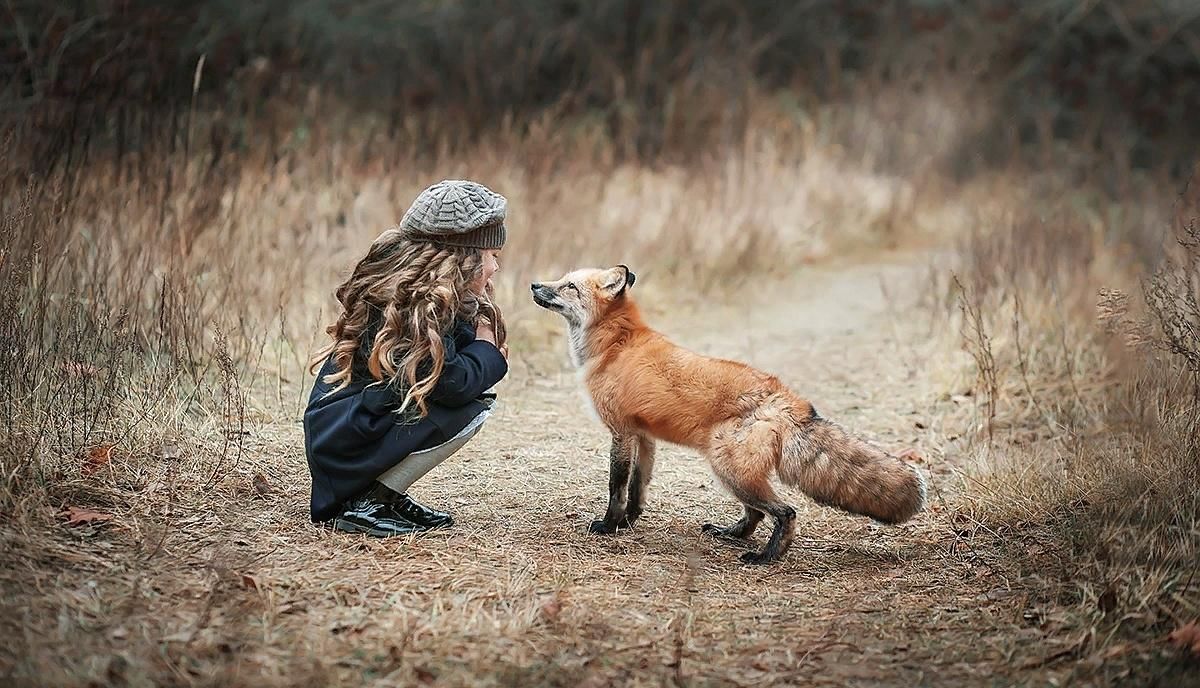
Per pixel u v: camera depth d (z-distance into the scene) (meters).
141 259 8.19
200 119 10.99
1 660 3.88
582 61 17.88
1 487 5.13
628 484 6.59
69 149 8.78
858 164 17.73
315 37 16.05
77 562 4.73
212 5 13.57
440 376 5.41
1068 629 4.59
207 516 5.48
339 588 4.75
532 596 4.79
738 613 4.79
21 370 6.01
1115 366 8.17
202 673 3.98
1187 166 17.45
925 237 15.47
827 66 20.59
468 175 11.91
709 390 5.52
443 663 4.16
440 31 17.16
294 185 11.23
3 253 6.18
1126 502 5.55
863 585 5.19
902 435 7.79
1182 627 4.39
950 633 4.61
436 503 6.14
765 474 5.40
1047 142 18.45
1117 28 20.89
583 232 11.62
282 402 7.31
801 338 10.49
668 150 16.14
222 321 7.90
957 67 20.83
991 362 8.02
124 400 6.38
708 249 12.41
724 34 20.23
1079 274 10.48
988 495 6.22
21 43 10.27
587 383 5.89
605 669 4.19
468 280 5.49
